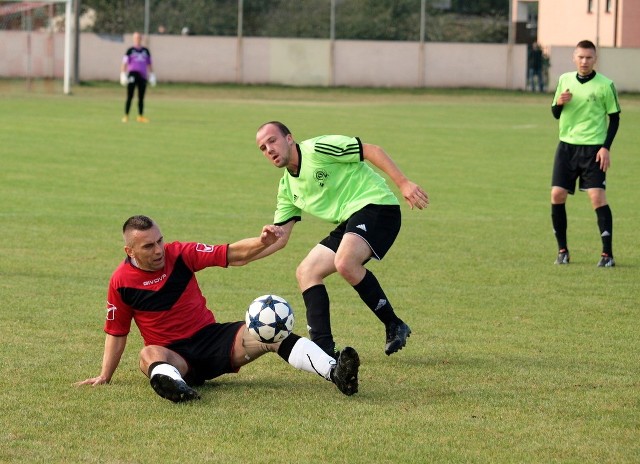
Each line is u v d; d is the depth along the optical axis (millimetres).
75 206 25797
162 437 9352
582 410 10281
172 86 82438
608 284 17812
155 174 32312
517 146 43906
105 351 11164
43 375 11461
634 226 24562
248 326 10992
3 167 32938
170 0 86062
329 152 12117
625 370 11953
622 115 62625
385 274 18516
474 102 74375
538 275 18609
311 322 12117
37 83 78250
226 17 85938
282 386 11234
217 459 8781
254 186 30203
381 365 12156
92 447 9070
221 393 10898
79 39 82500
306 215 25469
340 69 86188
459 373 11773
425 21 86562
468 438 9383
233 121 52781
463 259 20109
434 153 40625
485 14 86312
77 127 47312
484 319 14953
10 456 8828
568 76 20000
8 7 75938
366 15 86375
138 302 10992
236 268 18766
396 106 68312
